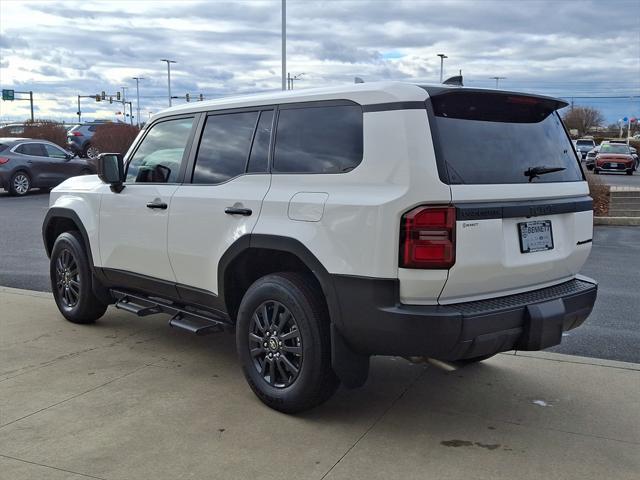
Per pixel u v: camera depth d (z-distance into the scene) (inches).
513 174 147.0
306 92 157.6
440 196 130.7
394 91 138.5
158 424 149.8
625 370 189.2
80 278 225.0
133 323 237.0
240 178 166.4
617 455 137.6
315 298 149.8
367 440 143.4
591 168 1364.4
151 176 197.0
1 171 720.3
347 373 145.9
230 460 133.3
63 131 1354.6
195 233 175.5
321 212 143.6
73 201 225.8
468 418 156.1
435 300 134.8
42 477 125.6
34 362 191.9
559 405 164.2
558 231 159.0
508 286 146.5
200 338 218.8
